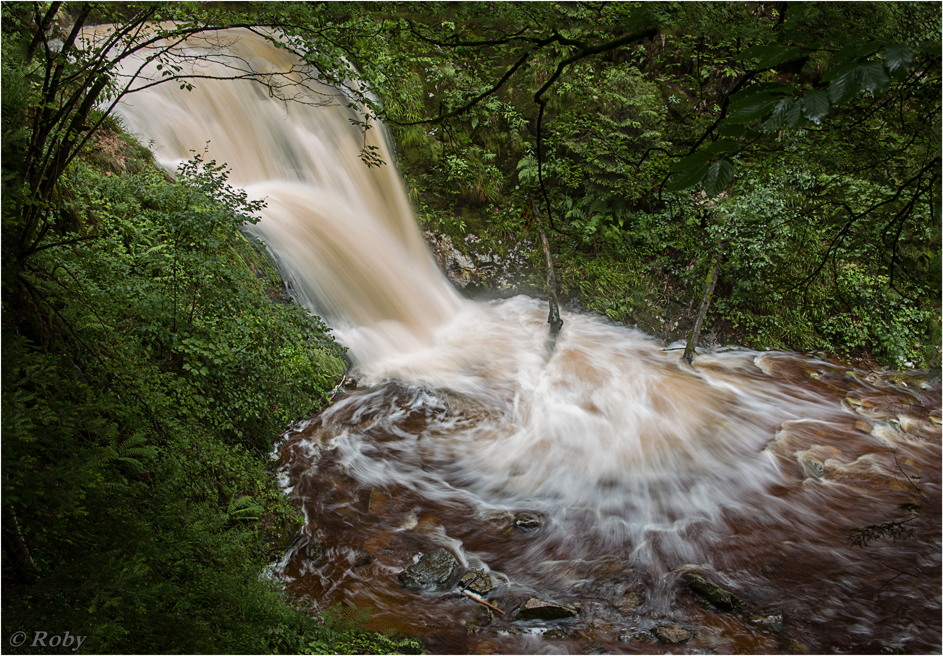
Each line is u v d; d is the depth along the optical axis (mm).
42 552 2732
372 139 11422
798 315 10977
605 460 7344
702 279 11250
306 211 9508
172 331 5480
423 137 11836
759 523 6309
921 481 7121
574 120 7910
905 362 10641
